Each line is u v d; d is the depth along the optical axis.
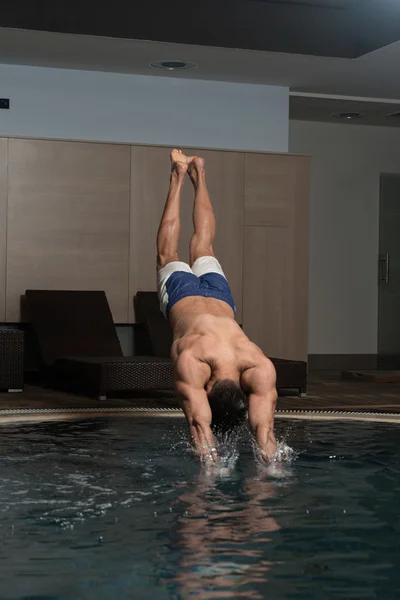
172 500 2.91
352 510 2.81
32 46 7.56
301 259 8.80
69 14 7.05
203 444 3.46
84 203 8.23
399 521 2.67
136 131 8.58
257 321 8.66
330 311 10.70
